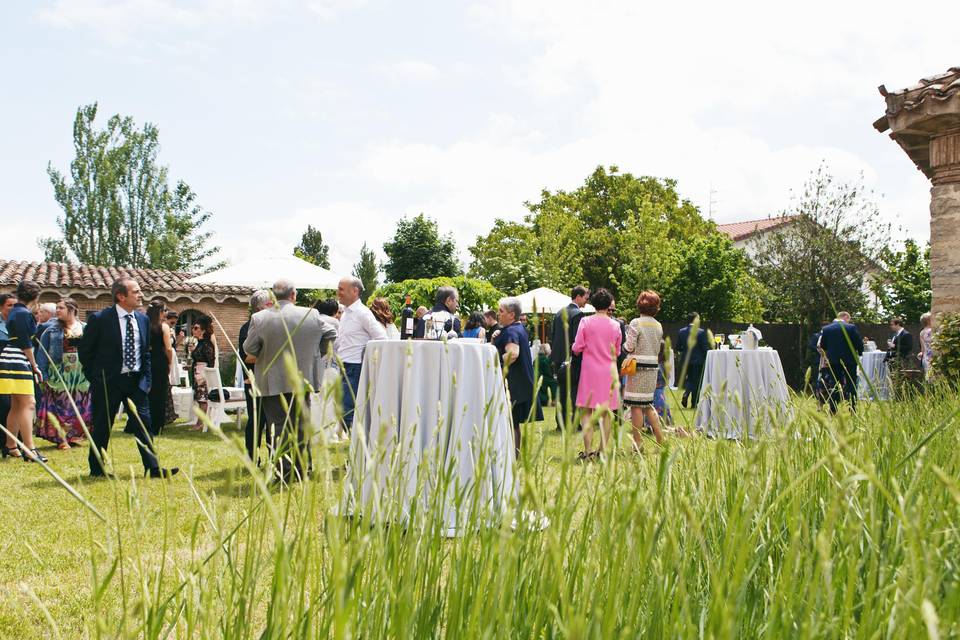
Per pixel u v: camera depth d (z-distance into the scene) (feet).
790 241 73.00
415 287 74.64
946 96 19.11
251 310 25.88
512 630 3.09
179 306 68.39
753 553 3.74
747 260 83.35
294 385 2.10
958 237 20.21
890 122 20.79
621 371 18.30
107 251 125.70
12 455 20.90
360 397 11.62
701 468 4.86
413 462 9.67
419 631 3.43
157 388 21.63
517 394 18.69
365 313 20.17
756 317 89.81
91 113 124.16
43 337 23.59
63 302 23.50
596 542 3.16
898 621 2.40
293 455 3.21
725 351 24.84
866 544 3.69
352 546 2.68
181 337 39.45
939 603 2.76
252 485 3.28
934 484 3.92
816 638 2.67
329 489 2.53
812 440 5.02
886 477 4.35
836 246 68.80
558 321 25.44
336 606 2.20
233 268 39.99
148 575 3.78
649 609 3.23
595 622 2.36
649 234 100.37
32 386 21.44
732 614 2.34
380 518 3.11
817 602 2.90
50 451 22.63
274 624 3.18
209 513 3.64
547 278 103.09
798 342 70.44
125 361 17.62
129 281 18.03
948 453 5.30
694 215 129.90
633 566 3.23
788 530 4.09
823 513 4.30
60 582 8.59
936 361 17.76
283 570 2.72
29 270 66.95
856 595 3.32
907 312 85.20
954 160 20.27
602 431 3.05
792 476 4.38
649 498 3.30
